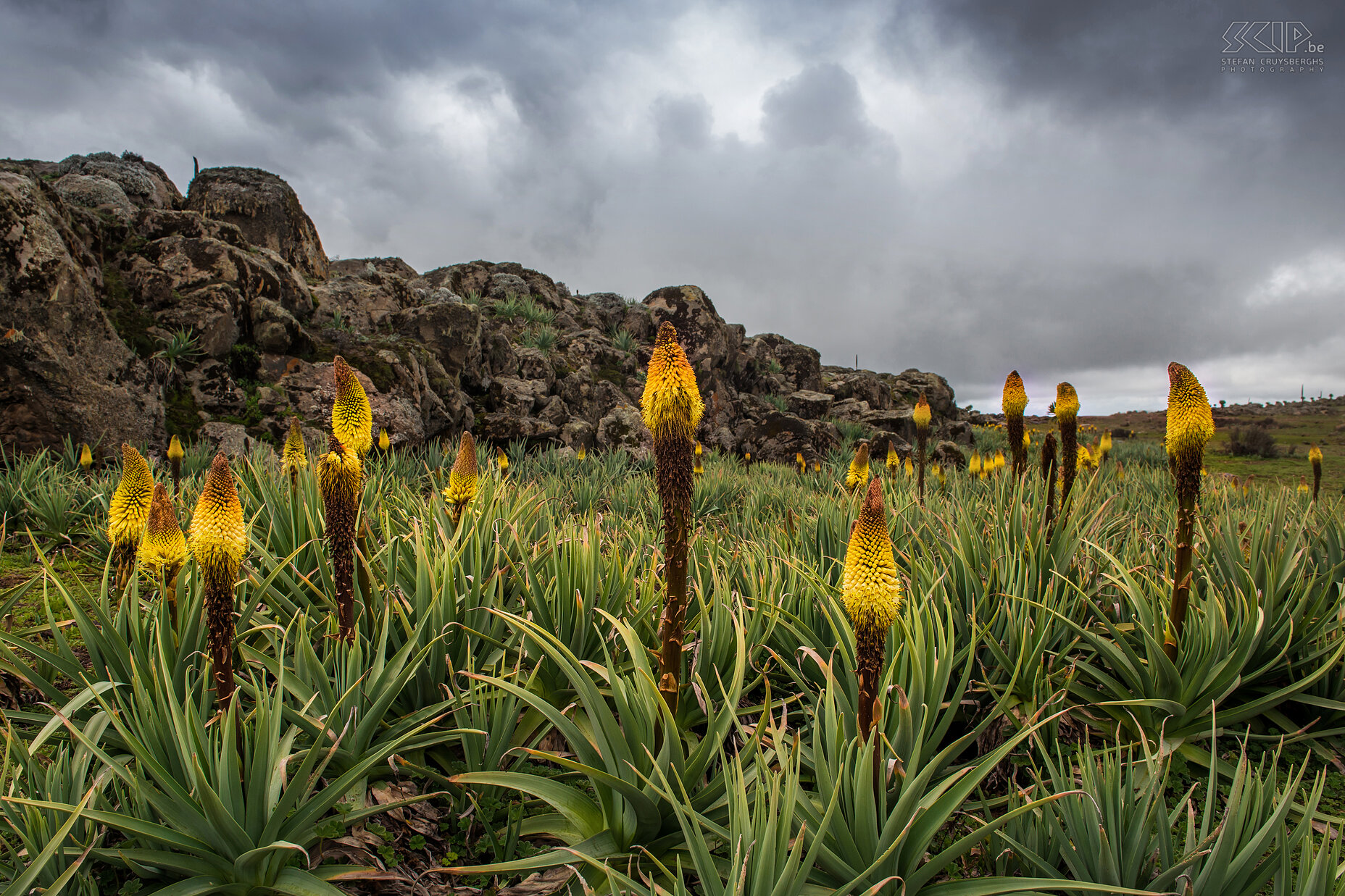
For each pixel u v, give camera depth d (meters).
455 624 1.65
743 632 1.29
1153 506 3.62
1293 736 1.69
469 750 1.48
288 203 8.89
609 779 1.18
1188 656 1.71
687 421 1.14
